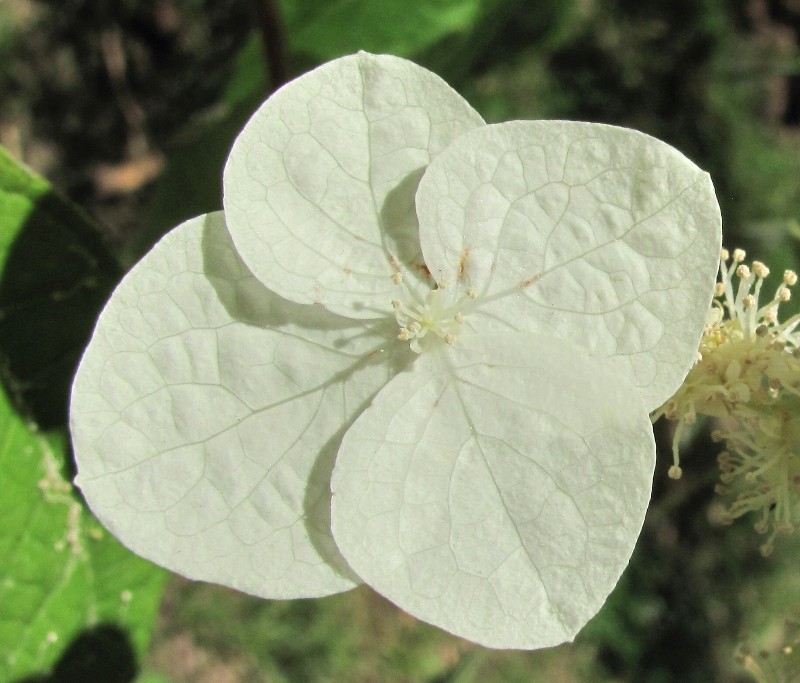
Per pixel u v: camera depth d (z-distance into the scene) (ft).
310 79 0.24
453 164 0.24
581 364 0.24
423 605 0.25
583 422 0.24
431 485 0.25
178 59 0.52
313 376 0.25
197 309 0.25
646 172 0.24
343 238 0.25
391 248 0.25
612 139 0.24
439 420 0.25
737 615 0.71
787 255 0.38
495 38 0.40
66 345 0.31
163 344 0.25
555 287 0.25
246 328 0.25
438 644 0.69
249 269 0.24
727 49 0.71
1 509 0.30
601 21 0.69
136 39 0.52
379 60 0.24
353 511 0.25
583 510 0.24
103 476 0.25
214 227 0.25
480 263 0.25
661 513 0.64
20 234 0.29
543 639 0.24
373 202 0.25
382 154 0.25
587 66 0.68
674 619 0.71
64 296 0.30
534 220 0.25
